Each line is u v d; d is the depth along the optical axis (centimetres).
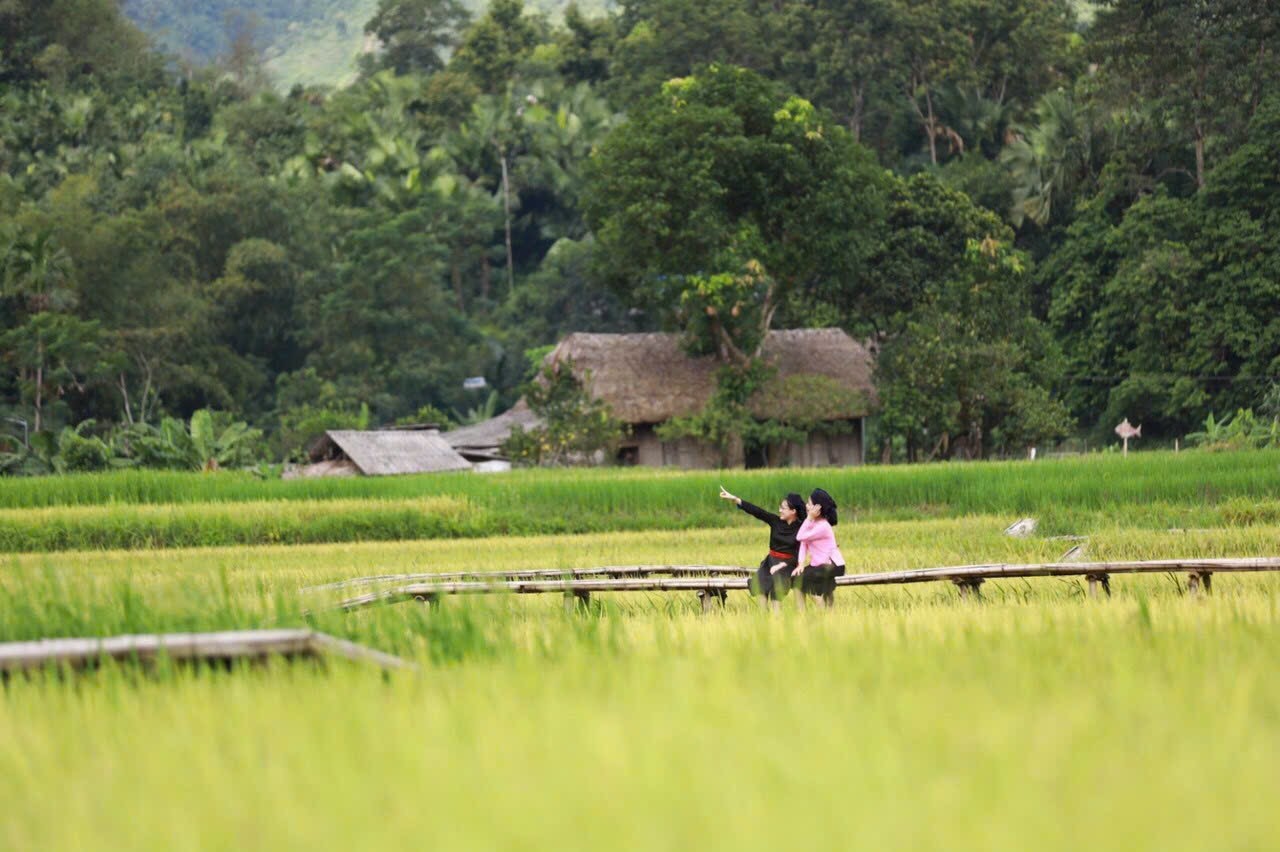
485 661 2489
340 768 1541
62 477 13062
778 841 1238
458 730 1711
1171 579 6078
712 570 6631
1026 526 9719
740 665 2209
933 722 1720
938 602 5562
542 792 1415
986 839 1238
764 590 5131
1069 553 7706
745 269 19438
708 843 1241
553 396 19375
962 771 1471
